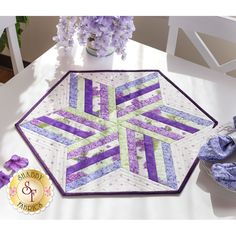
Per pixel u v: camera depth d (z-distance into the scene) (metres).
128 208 0.92
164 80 1.26
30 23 2.04
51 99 1.17
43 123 1.10
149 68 1.31
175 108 1.17
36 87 1.21
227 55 1.78
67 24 1.25
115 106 1.16
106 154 1.02
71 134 1.07
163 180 0.97
